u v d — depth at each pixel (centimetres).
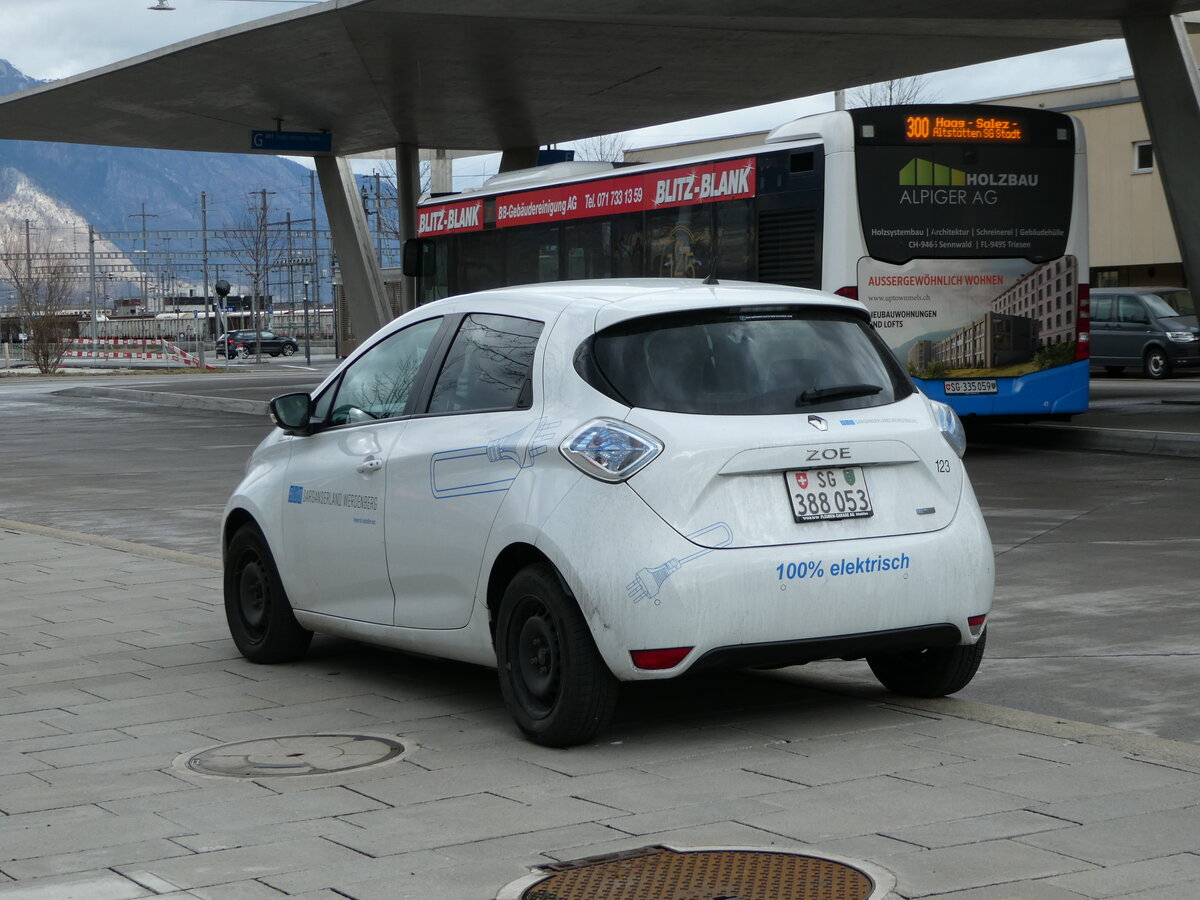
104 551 1209
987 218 1698
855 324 632
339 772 559
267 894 427
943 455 610
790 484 578
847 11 2111
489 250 2152
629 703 657
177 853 467
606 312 598
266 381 4334
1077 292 1736
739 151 1747
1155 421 2039
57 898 427
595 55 2600
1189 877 420
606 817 494
